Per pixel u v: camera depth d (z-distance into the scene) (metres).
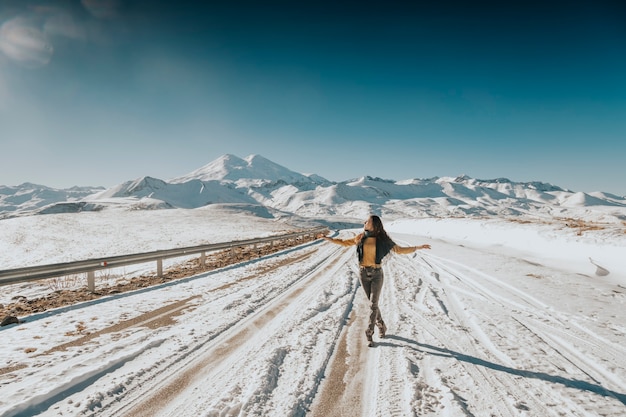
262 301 7.34
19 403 3.11
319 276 10.51
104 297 7.76
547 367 4.06
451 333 5.25
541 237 16.23
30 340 4.90
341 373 3.90
